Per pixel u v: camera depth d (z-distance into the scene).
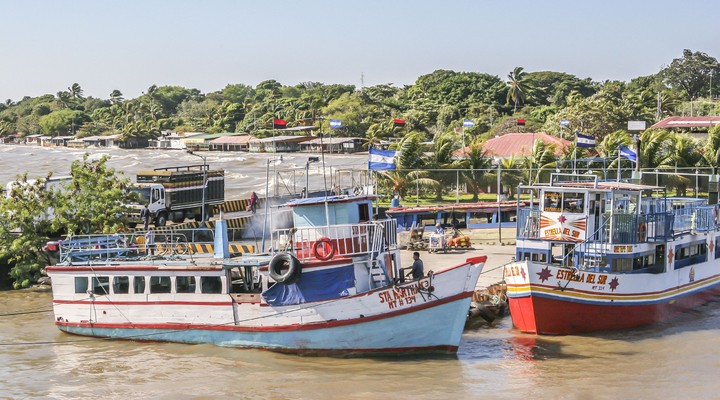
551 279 33.22
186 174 60.03
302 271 29.80
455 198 82.50
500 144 102.12
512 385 27.25
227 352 30.94
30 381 28.06
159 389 27.05
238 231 52.75
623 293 34.75
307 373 28.42
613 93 178.88
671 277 37.41
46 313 38.31
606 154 82.12
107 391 26.95
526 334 34.12
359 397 26.03
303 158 150.88
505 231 61.22
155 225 56.41
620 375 28.55
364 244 30.89
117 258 34.53
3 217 44.84
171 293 31.78
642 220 35.59
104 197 46.88
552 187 35.78
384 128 174.50
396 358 30.09
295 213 31.88
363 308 29.52
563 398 26.06
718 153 81.06
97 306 32.91
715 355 31.25
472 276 30.05
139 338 32.47
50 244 44.16
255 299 30.56
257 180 108.38
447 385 27.19
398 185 78.81
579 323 34.00
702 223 40.84
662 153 82.25
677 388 27.12
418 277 31.70
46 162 172.38
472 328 35.28
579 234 35.28
